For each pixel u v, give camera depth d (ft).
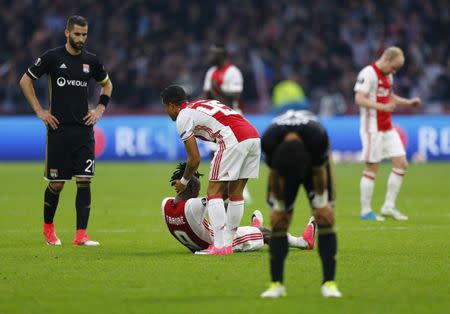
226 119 117.39
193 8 407.44
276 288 85.97
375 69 166.71
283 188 83.51
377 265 107.45
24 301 85.56
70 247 125.90
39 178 266.16
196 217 115.85
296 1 416.05
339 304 82.89
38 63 126.72
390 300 84.94
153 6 406.21
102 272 102.06
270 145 83.41
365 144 165.89
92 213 175.32
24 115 353.51
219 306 82.48
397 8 419.95
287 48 396.57
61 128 127.34
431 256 115.55
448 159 343.46
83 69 128.36
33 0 400.47
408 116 343.67
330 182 84.48
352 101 379.55
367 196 166.09
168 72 376.68
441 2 421.59
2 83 365.40
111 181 255.50
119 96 367.04
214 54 190.90
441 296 87.10
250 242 118.73
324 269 85.46
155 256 115.65
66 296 87.86
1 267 106.22
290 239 117.80
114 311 80.89
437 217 169.68
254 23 406.00
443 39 412.36
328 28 407.85
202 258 112.98
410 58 392.27
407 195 219.00
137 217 168.25
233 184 118.01
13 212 176.65
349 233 142.82
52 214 129.39
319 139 82.64
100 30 393.50
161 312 80.33
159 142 337.93
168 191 225.97
